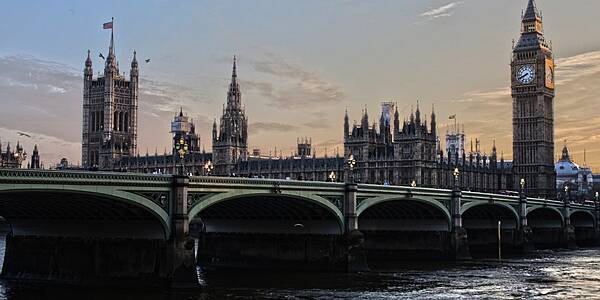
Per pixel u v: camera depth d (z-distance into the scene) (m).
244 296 94.56
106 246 97.94
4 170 75.06
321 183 115.56
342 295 97.06
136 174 87.88
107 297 88.38
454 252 150.62
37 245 103.38
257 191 102.69
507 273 126.44
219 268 126.81
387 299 94.38
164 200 92.12
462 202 156.00
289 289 101.62
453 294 99.69
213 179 96.31
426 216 153.00
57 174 79.44
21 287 96.44
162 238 94.19
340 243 121.19
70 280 99.94
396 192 132.88
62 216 99.06
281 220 125.25
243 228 128.25
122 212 94.19
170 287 91.56
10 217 102.81
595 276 122.50
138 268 95.19
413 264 142.12
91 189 82.88
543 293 101.81
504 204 175.88
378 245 155.38
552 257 167.62
